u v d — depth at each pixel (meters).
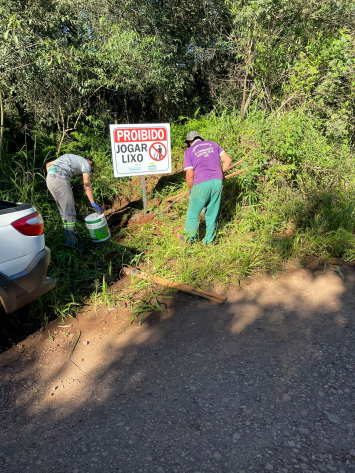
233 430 2.14
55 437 2.14
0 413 2.32
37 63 5.99
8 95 6.71
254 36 7.29
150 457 1.98
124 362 2.78
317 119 6.84
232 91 9.37
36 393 2.49
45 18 6.35
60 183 4.51
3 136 6.05
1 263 2.61
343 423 2.17
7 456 2.01
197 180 4.27
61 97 7.23
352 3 7.17
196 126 7.35
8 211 2.70
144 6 8.53
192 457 1.97
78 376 2.65
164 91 9.24
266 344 2.94
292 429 2.14
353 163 6.52
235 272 4.05
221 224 5.07
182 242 4.60
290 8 6.92
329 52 6.80
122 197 6.38
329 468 1.88
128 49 7.16
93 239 4.63
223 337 3.04
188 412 2.29
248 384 2.51
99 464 1.95
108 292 3.73
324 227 5.02
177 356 2.82
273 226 5.00
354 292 3.73
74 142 6.95
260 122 6.30
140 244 4.75
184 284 3.85
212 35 9.70
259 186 5.79
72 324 3.27
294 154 5.64
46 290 2.99
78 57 6.69
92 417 2.28
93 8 7.54
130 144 5.24
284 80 7.51
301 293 3.74
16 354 2.87
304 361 2.72
